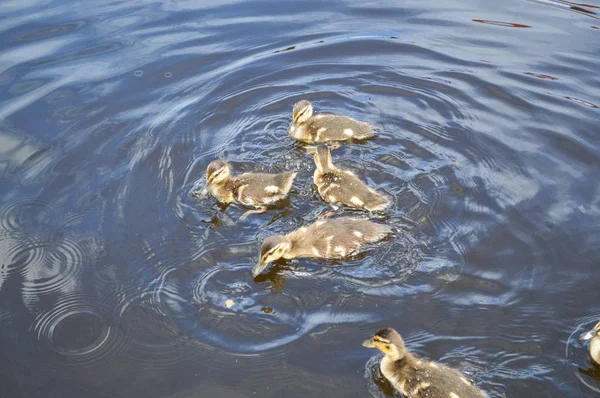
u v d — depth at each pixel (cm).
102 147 158
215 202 147
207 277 133
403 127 161
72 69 179
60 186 150
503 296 128
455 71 177
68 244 139
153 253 137
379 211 143
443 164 152
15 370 122
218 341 124
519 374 119
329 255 136
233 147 158
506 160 152
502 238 137
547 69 176
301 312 127
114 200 146
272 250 133
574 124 160
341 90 173
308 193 150
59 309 130
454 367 119
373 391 118
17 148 158
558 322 124
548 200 143
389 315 126
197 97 171
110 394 119
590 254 134
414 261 134
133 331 126
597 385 117
